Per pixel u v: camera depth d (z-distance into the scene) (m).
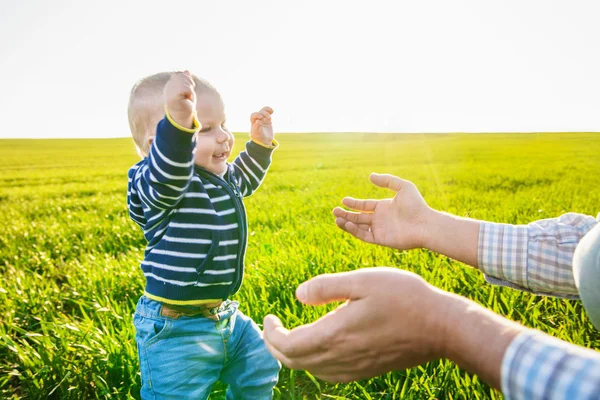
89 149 53.44
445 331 0.63
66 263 5.80
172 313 2.00
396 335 0.66
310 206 9.63
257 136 2.54
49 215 11.52
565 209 7.86
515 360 0.51
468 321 0.61
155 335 1.98
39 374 2.58
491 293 2.89
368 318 0.67
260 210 9.42
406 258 4.04
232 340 2.15
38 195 17.19
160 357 1.97
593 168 22.05
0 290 3.80
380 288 0.67
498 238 1.34
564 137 56.41
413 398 2.23
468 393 2.12
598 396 0.42
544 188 12.89
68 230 8.23
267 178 19.83
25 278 4.57
